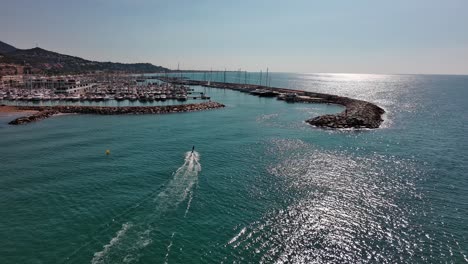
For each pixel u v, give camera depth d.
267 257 24.47
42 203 33.06
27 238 26.50
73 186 37.62
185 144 59.16
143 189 36.94
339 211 32.28
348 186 38.97
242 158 50.47
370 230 28.62
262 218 30.56
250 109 113.00
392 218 30.84
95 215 30.41
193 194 35.78
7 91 138.12
